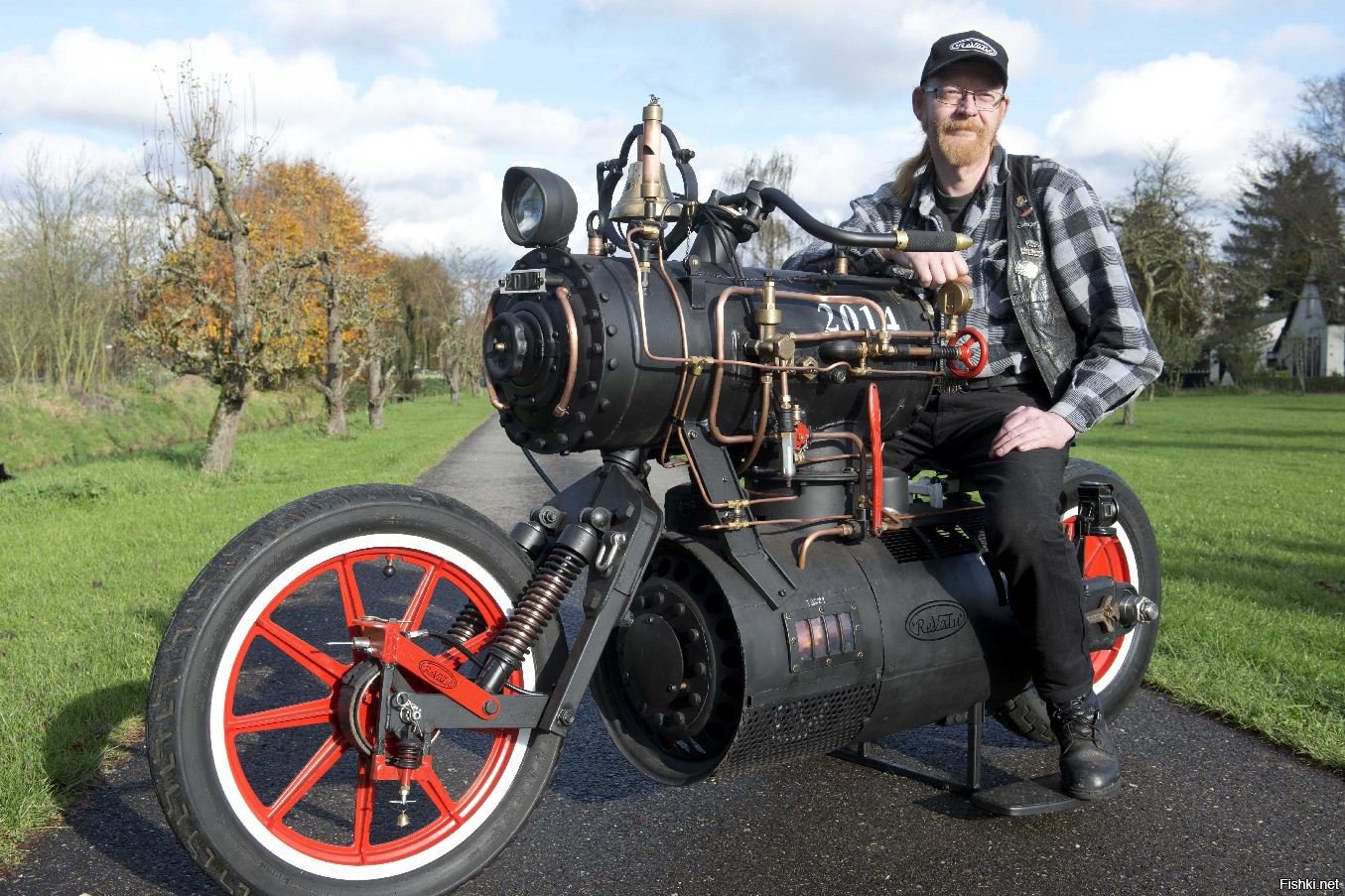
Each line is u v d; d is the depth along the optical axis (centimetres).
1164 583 587
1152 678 412
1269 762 330
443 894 228
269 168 2872
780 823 285
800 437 256
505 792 239
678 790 308
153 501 987
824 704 256
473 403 4609
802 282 273
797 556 260
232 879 205
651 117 248
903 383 276
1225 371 5997
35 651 435
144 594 552
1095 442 2106
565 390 227
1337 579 618
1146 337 293
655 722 261
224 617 204
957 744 348
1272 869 257
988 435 293
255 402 2900
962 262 279
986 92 298
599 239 257
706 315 242
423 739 219
